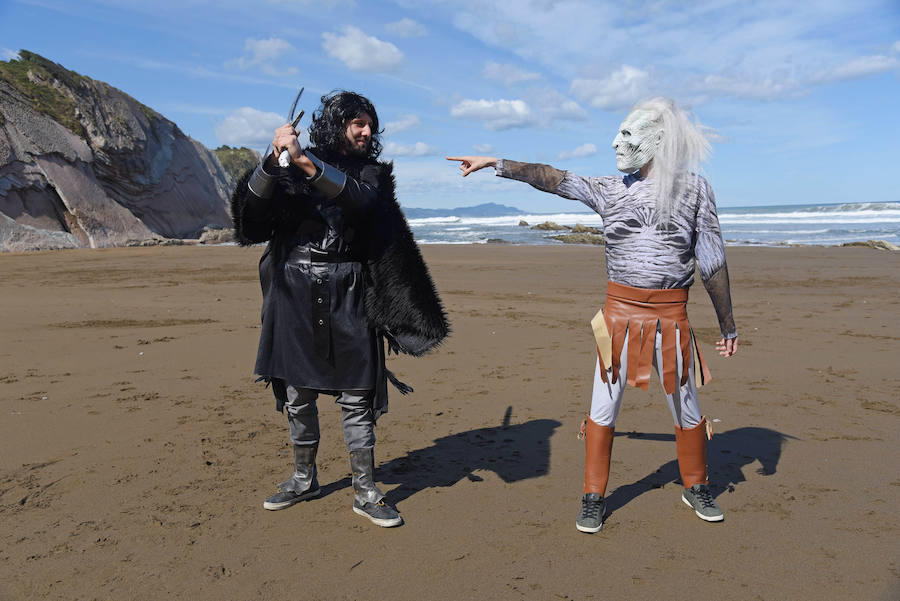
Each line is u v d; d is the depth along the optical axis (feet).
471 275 50.16
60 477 10.41
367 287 8.90
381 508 8.87
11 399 15.05
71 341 22.29
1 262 70.85
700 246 8.43
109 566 7.63
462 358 20.04
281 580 7.33
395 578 7.38
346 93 9.11
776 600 6.84
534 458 11.40
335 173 8.14
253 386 16.34
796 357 19.54
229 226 169.27
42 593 7.04
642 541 8.23
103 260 71.36
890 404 14.42
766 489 9.87
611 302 8.77
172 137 157.48
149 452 11.59
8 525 8.70
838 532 8.39
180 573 7.47
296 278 8.86
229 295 37.06
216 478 10.43
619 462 11.16
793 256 66.28
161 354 20.17
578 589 7.11
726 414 13.87
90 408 14.34
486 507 9.36
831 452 11.43
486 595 7.00
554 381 17.06
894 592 6.96
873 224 152.66
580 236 114.01
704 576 7.35
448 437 12.63
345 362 8.88
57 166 116.78
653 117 8.16
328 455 11.67
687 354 8.59
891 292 36.86
